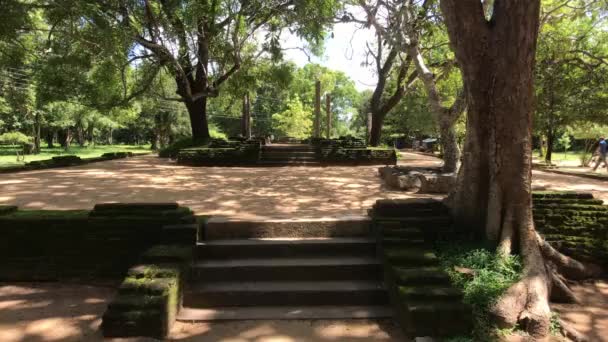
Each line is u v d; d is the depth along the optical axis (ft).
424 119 99.91
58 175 35.35
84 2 33.50
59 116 99.04
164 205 16.83
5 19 34.35
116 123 125.70
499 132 15.61
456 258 15.14
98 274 15.67
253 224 16.37
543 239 16.34
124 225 15.90
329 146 52.80
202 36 44.80
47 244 15.93
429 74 28.35
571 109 47.42
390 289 13.43
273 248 15.43
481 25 15.53
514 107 15.24
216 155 47.47
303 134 129.29
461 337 11.39
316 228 16.53
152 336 11.36
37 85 45.96
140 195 25.04
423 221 16.57
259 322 12.56
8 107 79.61
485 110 16.11
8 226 15.94
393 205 17.04
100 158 53.52
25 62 48.75
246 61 58.18
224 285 13.98
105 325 11.33
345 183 31.68
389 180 30.19
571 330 12.39
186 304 13.46
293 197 24.71
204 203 22.39
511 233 15.53
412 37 27.81
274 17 46.32
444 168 30.60
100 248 15.87
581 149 122.72
